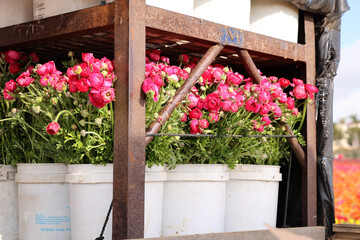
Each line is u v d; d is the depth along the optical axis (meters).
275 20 2.20
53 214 1.78
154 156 1.70
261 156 2.15
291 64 2.48
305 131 2.29
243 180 2.14
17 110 1.82
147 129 1.60
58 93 1.72
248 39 1.99
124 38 1.51
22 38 1.83
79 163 1.71
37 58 2.10
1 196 1.91
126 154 1.49
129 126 1.49
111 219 1.67
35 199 1.79
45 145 1.80
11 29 1.87
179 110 1.84
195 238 1.26
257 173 2.14
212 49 1.85
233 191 2.14
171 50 2.21
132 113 1.50
